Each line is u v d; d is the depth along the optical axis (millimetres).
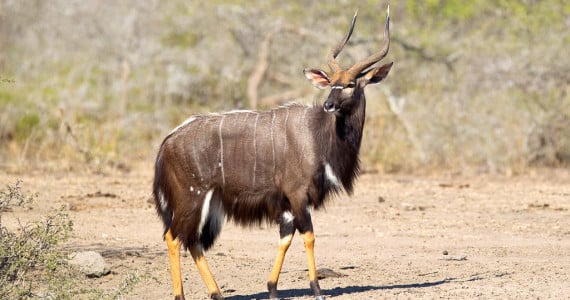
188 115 83250
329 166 29734
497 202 53719
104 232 42250
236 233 43250
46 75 94250
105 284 32375
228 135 29641
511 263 36875
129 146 76750
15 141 74500
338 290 31641
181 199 29422
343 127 30141
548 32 80188
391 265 36438
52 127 76625
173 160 29547
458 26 88875
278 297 30016
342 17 88000
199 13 96000
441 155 73625
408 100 77438
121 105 87125
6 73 90625
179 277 29344
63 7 101375
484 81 78250
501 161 71688
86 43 99625
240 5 93188
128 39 97375
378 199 54219
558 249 40188
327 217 48125
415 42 85125
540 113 74250
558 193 57531
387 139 72938
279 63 91188
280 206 29812
